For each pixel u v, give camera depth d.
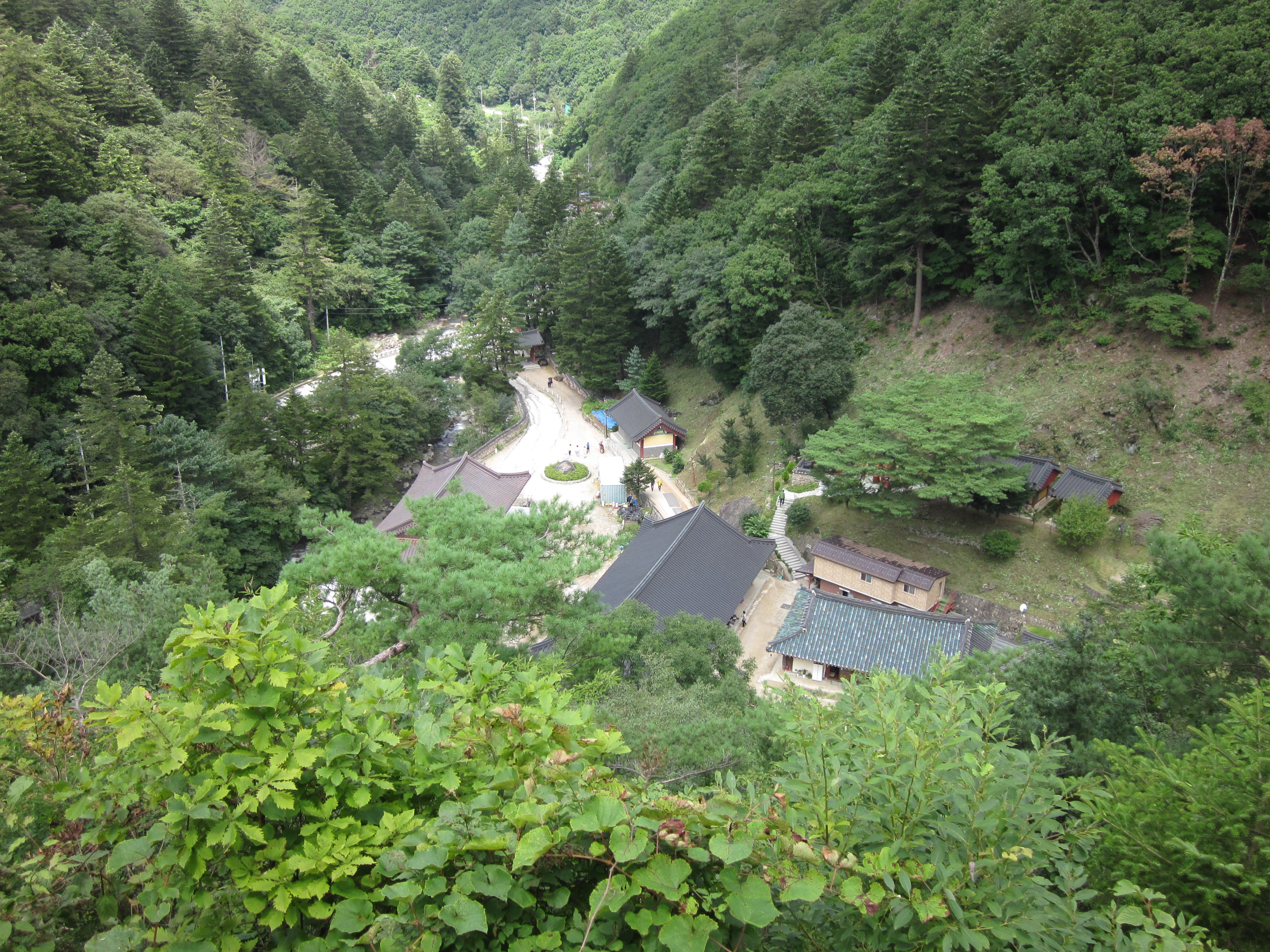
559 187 71.06
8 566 23.66
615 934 3.51
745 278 41.22
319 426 40.06
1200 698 10.52
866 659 23.08
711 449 42.31
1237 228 28.97
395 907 3.96
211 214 54.69
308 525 14.30
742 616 28.64
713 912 3.56
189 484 32.06
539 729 4.15
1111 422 29.11
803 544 32.53
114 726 3.68
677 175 63.88
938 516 30.38
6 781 4.18
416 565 12.55
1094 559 26.52
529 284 65.06
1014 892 3.75
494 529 14.35
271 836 3.92
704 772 8.02
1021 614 25.97
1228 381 27.48
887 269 37.09
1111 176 30.22
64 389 35.81
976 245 35.75
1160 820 5.74
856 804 4.18
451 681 4.84
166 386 39.72
